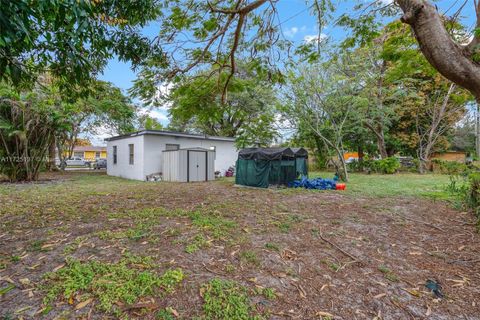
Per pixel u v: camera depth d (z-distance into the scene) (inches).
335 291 82.6
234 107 557.0
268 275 91.2
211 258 103.4
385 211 189.2
